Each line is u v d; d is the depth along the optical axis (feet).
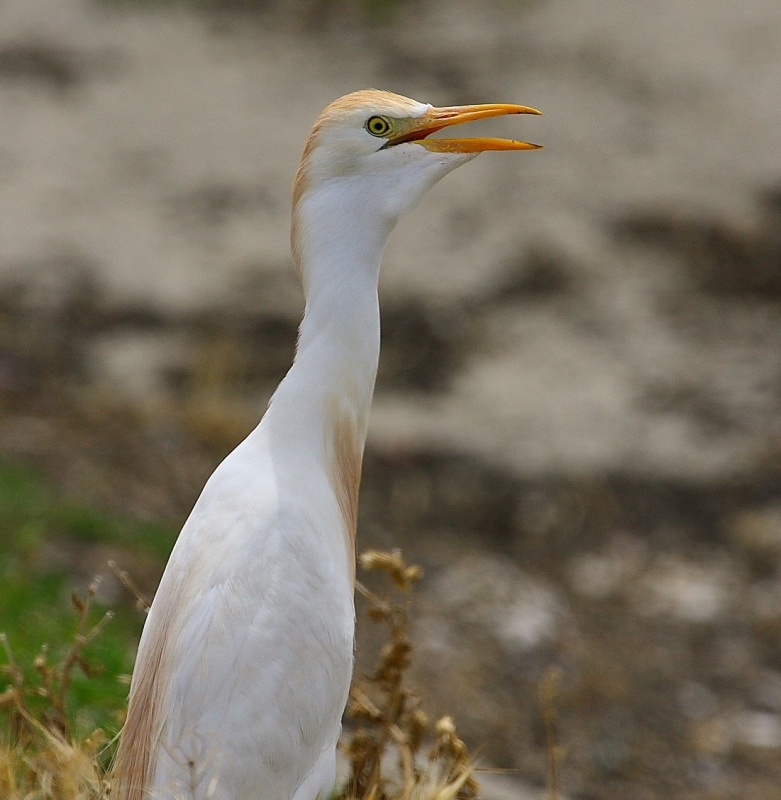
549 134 62.49
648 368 49.52
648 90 66.33
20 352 46.19
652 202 58.59
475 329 50.67
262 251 54.34
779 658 36.96
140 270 52.37
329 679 16.57
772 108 65.21
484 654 35.09
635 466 44.68
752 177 60.49
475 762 22.63
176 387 45.83
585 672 35.24
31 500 34.47
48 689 19.90
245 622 15.97
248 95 64.90
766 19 72.49
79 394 44.21
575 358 49.65
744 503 43.50
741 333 51.67
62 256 52.65
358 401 18.01
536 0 73.87
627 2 73.56
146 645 16.66
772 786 32.01
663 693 34.99
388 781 19.77
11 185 56.59
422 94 64.75
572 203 58.23
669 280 54.29
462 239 55.52
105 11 71.20
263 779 16.02
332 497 17.62
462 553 39.88
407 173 17.57
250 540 16.42
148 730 16.15
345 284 17.65
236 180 58.70
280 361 47.96
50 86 64.13
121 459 40.06
